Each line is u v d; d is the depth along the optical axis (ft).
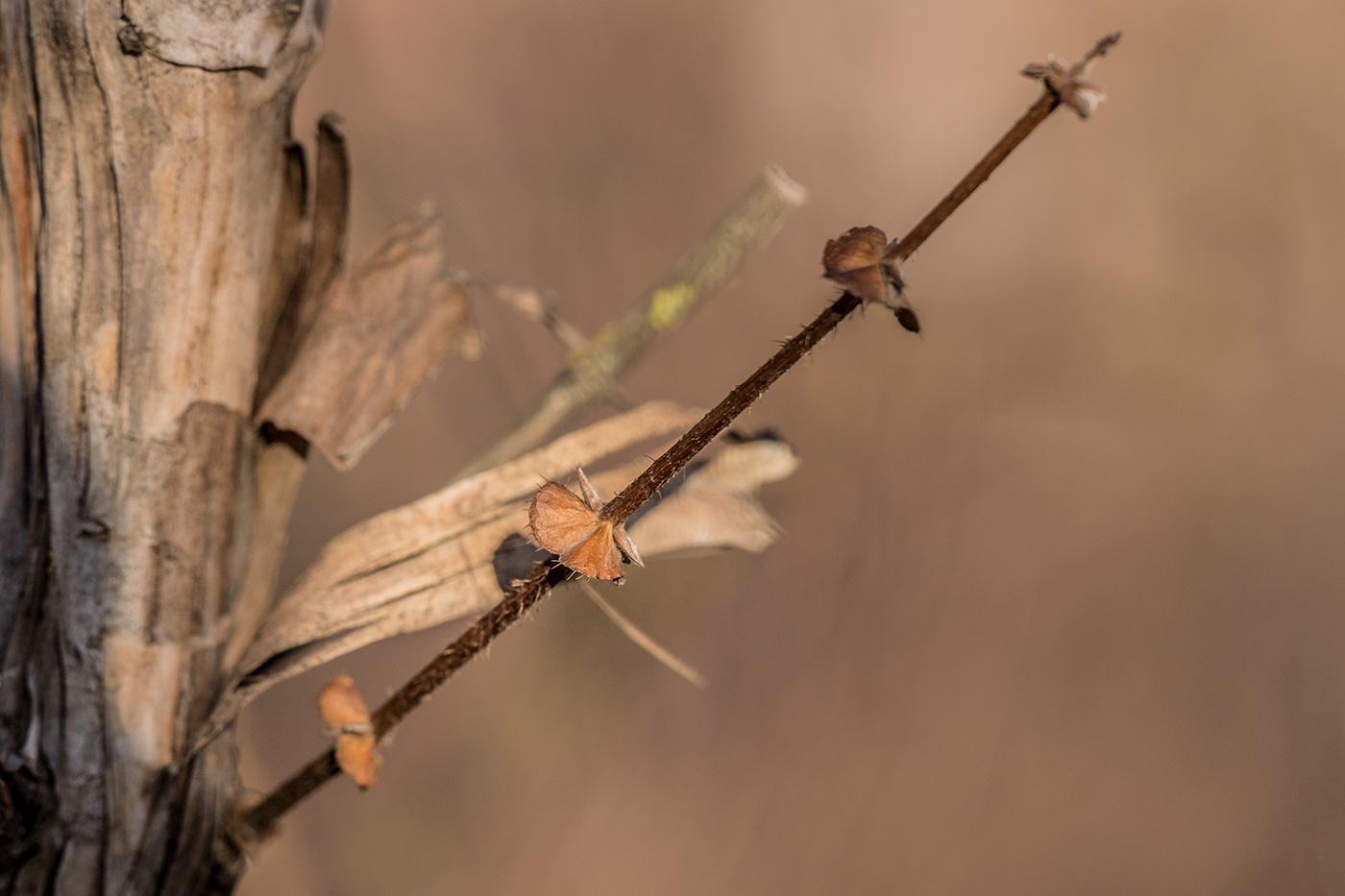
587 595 4.64
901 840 4.67
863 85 5.86
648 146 5.46
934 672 4.96
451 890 4.13
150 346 1.88
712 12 5.63
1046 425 5.59
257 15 1.84
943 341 5.58
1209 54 6.16
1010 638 5.13
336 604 1.90
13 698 1.88
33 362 1.87
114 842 1.90
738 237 2.32
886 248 1.77
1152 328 5.83
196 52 1.83
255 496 1.93
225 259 1.88
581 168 5.38
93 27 1.83
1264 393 5.83
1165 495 5.57
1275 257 6.04
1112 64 6.17
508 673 4.50
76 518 1.88
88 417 1.88
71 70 1.84
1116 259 5.96
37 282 1.87
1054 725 5.03
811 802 4.63
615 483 1.95
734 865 4.49
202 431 1.89
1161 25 6.11
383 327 1.95
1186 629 5.39
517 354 5.00
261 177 1.88
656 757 4.58
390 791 4.22
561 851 4.34
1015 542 5.28
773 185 2.37
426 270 1.98
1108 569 5.34
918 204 5.90
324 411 1.93
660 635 4.71
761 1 5.71
